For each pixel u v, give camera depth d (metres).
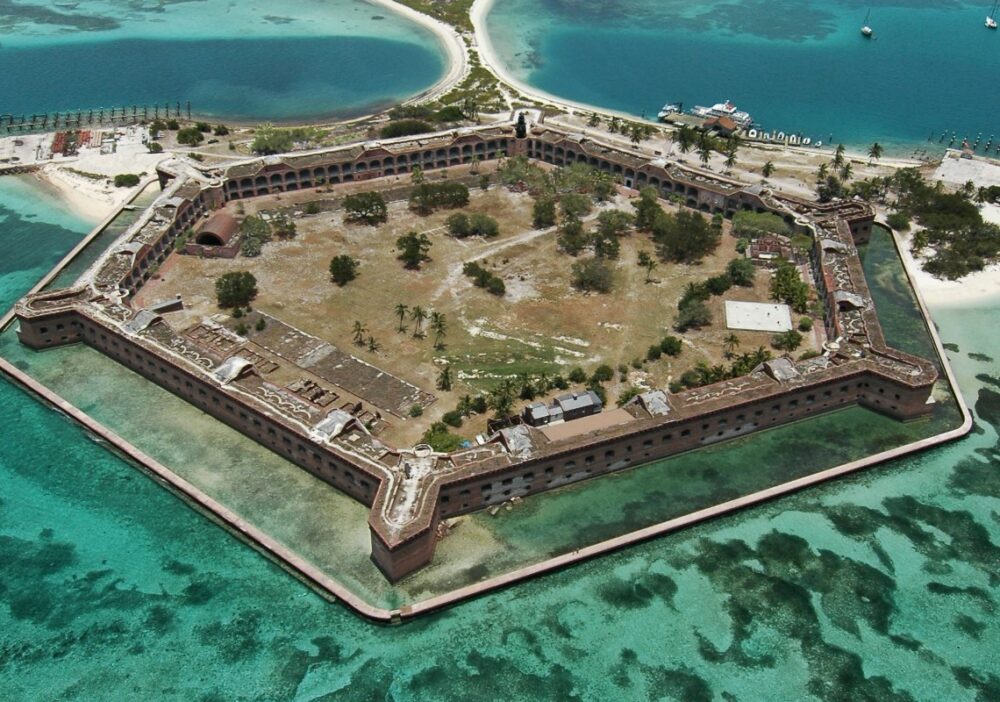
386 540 110.44
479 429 142.00
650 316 176.88
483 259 198.88
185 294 182.12
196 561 120.56
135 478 134.38
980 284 193.38
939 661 108.50
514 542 122.69
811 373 144.88
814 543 124.56
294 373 157.00
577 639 110.62
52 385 153.00
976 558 122.69
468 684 105.06
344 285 186.75
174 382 149.25
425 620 112.56
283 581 117.75
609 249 199.00
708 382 150.38
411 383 154.38
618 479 134.62
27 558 120.44
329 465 129.00
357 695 103.81
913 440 143.00
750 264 187.25
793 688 105.12
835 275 176.75
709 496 131.25
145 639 109.94
